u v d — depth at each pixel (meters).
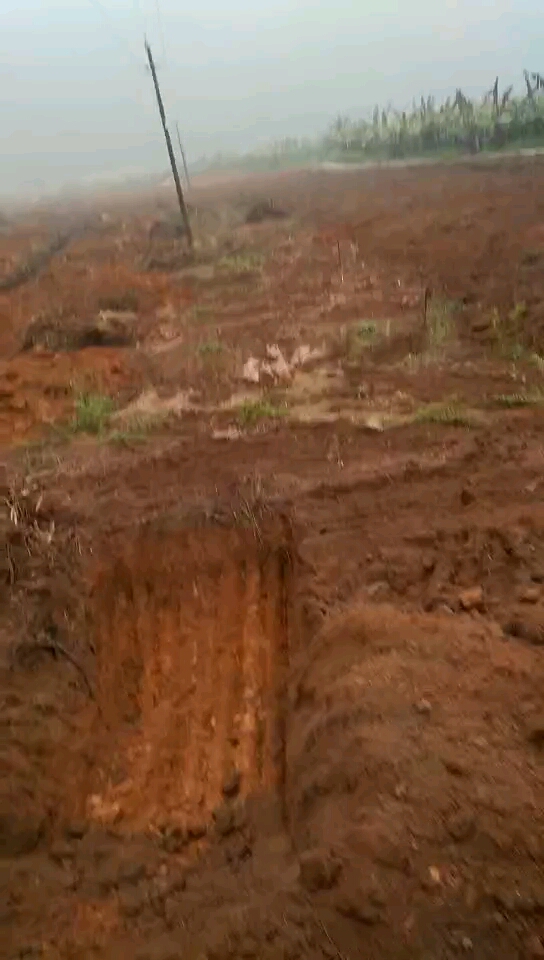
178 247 18.80
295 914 3.94
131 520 7.16
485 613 5.59
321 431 8.83
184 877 4.77
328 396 9.78
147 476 8.05
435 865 3.78
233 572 6.80
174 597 6.70
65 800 5.31
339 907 3.83
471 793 4.04
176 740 5.80
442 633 5.25
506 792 4.03
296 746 5.17
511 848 3.77
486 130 29.77
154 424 9.36
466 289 13.15
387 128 33.12
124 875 4.80
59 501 7.58
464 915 3.57
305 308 13.28
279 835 4.95
